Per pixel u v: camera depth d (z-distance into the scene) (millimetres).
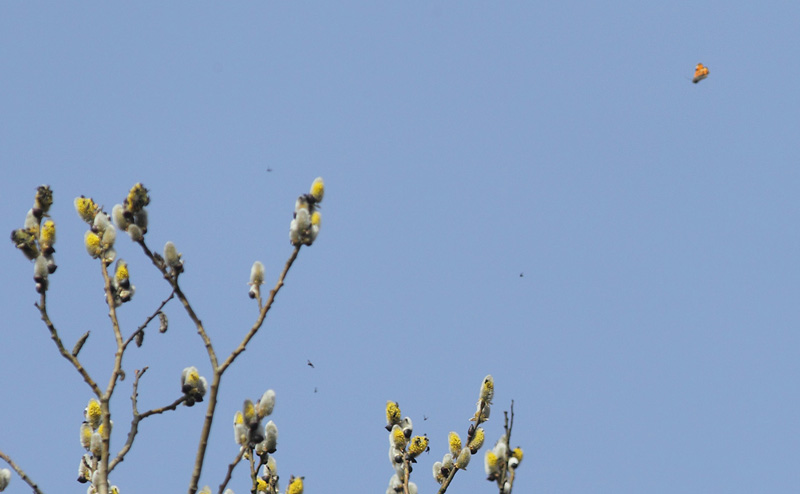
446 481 14211
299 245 12992
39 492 12758
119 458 13039
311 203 13125
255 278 13062
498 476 12477
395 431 14664
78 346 13383
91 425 14273
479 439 14453
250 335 12664
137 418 13203
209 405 12367
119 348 13359
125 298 13812
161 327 13344
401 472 14633
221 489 12422
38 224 13758
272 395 12836
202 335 12898
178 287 13344
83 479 14016
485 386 14680
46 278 13508
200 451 12227
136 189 13547
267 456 14156
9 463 12828
